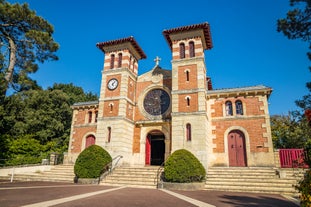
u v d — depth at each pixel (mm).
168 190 14086
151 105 23844
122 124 21266
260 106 19906
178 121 19406
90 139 24734
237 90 20891
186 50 21828
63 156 24516
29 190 12023
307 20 13453
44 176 19281
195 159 16062
